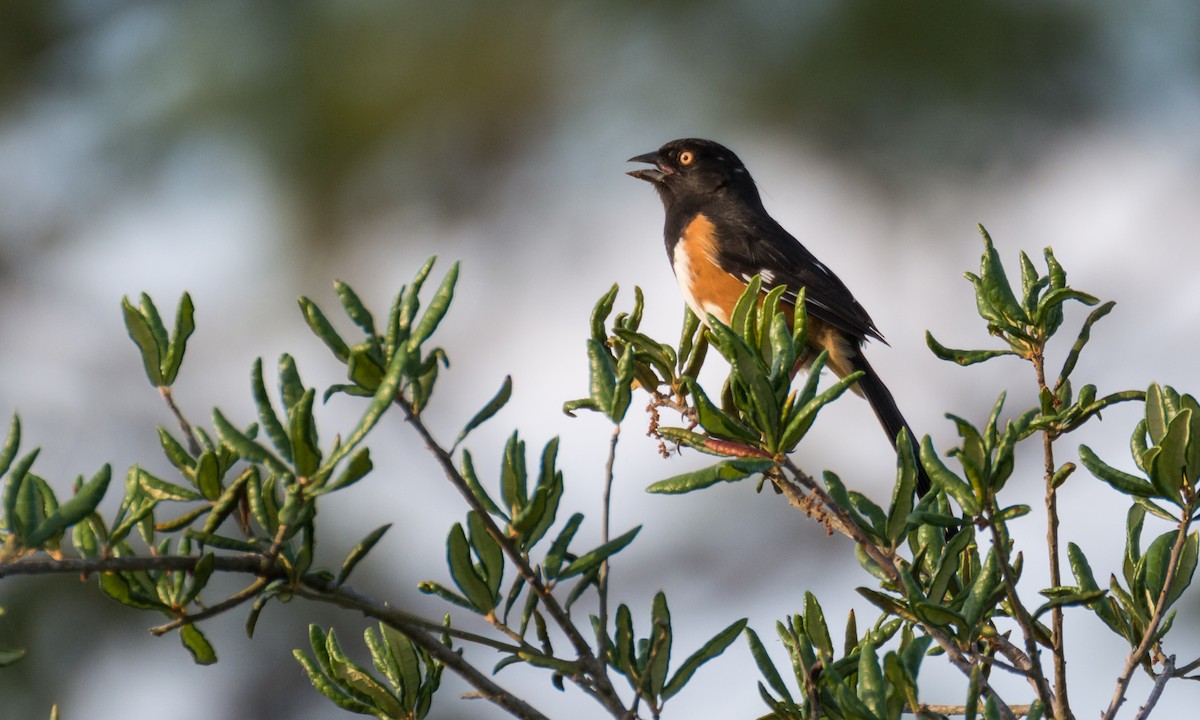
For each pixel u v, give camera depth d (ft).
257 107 41.98
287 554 12.78
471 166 44.50
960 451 13.58
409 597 40.96
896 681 12.69
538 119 43.62
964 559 16.02
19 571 11.28
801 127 41.42
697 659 13.98
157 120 43.21
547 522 13.26
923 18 39.22
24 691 37.70
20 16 45.06
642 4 42.14
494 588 13.30
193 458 13.34
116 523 12.85
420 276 12.29
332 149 41.91
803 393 13.98
